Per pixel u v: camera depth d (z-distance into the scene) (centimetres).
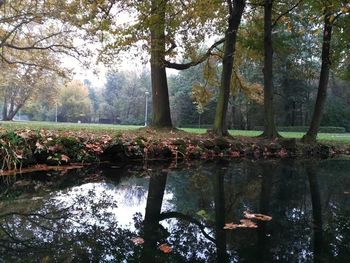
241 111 3828
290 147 1027
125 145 677
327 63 1219
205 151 832
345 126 3822
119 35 952
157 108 1143
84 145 613
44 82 3519
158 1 919
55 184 430
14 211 300
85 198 357
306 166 722
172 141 780
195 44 1140
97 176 505
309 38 1623
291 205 350
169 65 1138
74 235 240
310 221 291
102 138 665
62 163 577
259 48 1221
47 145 553
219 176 544
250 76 3020
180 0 952
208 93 1538
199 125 4359
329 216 309
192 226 270
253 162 782
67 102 6556
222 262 198
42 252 206
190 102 4559
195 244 228
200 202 356
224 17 1131
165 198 371
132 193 392
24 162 524
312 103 3638
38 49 1513
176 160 755
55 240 228
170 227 265
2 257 198
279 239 242
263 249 221
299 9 1226
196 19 1000
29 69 2055
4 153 498
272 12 1270
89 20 1059
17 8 1362
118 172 552
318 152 1096
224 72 1057
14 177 463
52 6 1285
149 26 942
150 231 254
